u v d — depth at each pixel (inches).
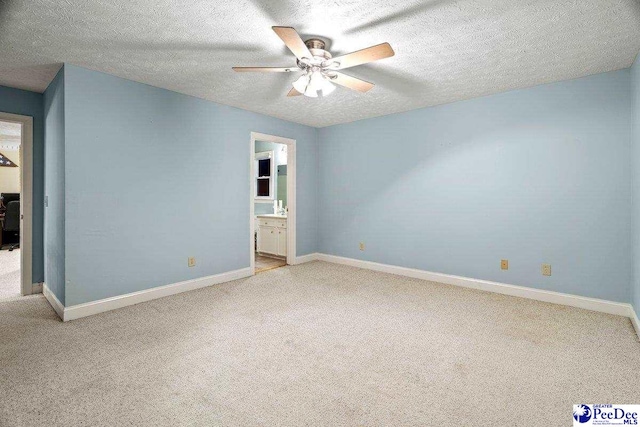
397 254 169.3
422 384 70.0
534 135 126.2
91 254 110.7
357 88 105.0
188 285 139.0
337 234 196.7
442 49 94.3
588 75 114.3
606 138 112.0
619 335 93.8
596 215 114.6
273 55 98.0
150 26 81.2
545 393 66.6
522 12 75.4
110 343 88.8
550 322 104.0
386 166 172.1
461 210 146.2
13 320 105.3
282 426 57.1
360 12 75.4
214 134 148.2
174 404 62.9
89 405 62.4
